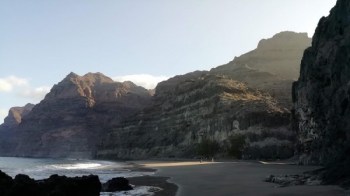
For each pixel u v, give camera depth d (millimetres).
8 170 82625
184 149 137625
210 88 139000
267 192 30062
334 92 52469
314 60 62844
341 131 48438
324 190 28438
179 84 176000
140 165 100062
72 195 27672
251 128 103750
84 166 103188
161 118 171875
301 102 68312
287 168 57594
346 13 52625
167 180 50562
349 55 47406
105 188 39750
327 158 54250
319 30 63812
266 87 152000
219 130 116875
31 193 25188
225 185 38938
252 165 72312
